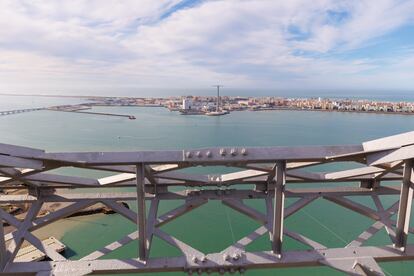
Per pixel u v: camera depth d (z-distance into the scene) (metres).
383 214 9.86
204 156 7.41
